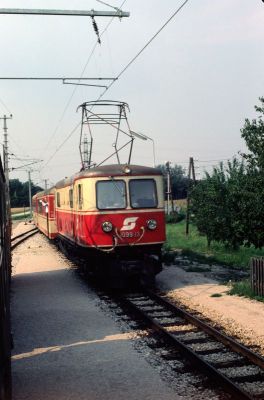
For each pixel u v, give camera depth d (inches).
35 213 1727.4
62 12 360.8
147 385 271.6
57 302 507.2
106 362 313.4
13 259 910.4
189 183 1327.5
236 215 554.9
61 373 297.1
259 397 250.7
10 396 228.5
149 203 565.9
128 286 591.8
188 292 541.6
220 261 787.4
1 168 317.7
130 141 639.8
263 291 489.7
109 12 369.7
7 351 225.3
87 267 603.8
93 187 556.1
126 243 556.1
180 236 1309.1
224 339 343.0
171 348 339.6
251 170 534.9
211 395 254.5
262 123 511.8
